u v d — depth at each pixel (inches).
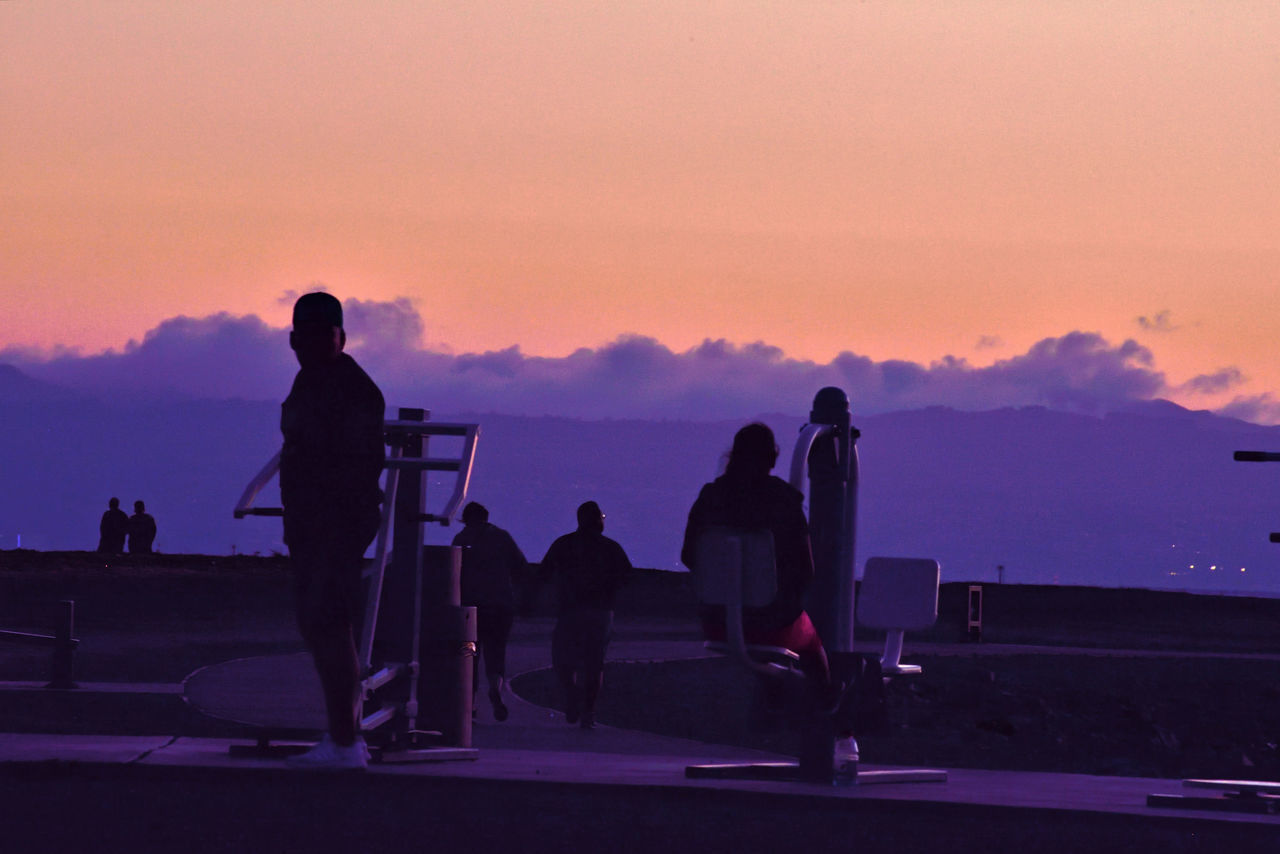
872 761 1291.8
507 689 1756.9
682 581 4047.7
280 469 869.8
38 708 1459.2
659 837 698.8
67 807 731.4
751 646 842.2
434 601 995.9
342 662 863.7
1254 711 2059.5
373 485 862.5
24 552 3688.5
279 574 3727.9
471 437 947.3
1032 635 3580.2
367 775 848.9
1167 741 1665.8
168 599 3250.5
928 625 919.0
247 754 911.0
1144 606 4128.9
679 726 1549.0
